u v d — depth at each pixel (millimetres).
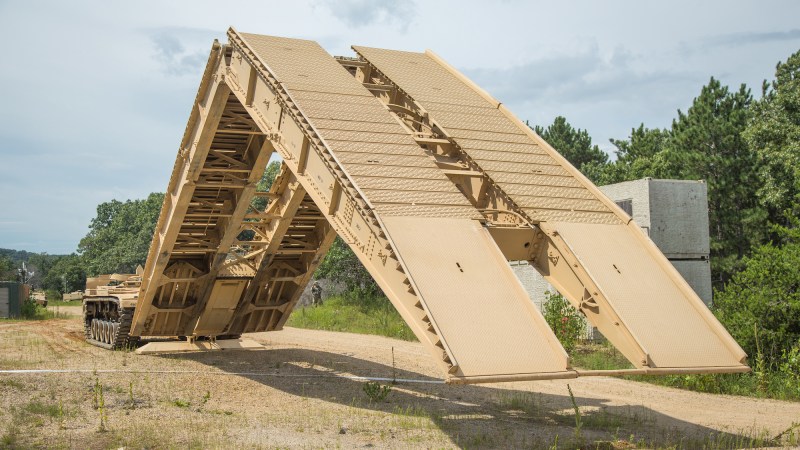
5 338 23094
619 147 60625
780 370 15922
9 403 12078
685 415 12930
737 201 34312
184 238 18094
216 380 15344
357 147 11695
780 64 43875
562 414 12734
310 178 12297
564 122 63219
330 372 17016
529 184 12453
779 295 16938
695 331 10656
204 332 20578
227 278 19297
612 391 15422
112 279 22625
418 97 14203
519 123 14117
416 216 10742
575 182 12992
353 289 40031
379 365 18234
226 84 14969
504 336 9492
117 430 10586
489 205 12695
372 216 10516
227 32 14773
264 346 21516
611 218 12375
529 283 26266
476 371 8891
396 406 13117
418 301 9500
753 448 9984
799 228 18203
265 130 13562
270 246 18609
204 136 15750
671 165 37500
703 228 23656
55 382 13820
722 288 32656
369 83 15391
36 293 44312
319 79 13422
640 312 10609
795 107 38031
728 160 33875
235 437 10375
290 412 12438
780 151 35125
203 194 17844
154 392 13719
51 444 9719
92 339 22609
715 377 15688
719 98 38969
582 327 22141
